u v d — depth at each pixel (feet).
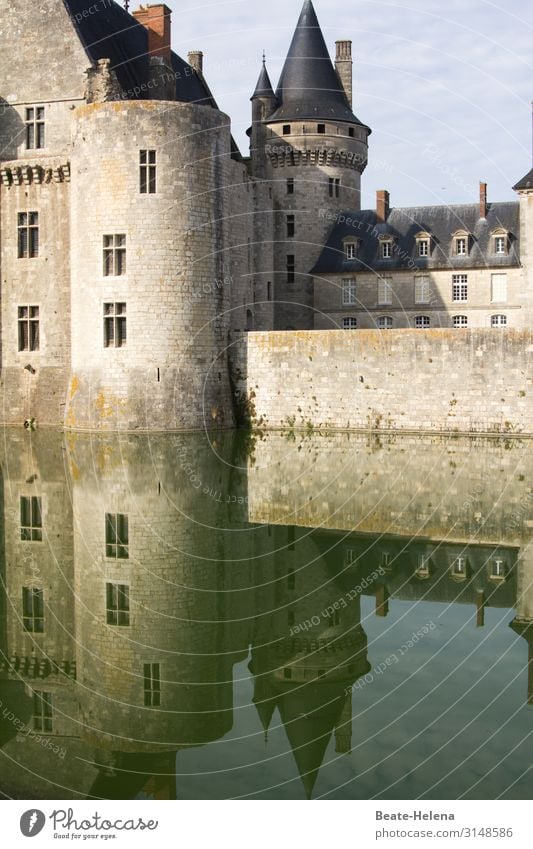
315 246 193.26
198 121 126.11
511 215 187.01
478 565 57.88
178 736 35.63
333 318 192.65
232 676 40.86
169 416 125.29
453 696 38.63
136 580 54.13
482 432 120.88
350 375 128.16
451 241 187.73
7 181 139.74
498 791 31.12
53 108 139.33
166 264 124.47
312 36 195.00
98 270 125.29
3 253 141.38
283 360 132.05
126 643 44.55
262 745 34.83
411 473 89.66
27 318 140.36
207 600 50.90
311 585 53.72
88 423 126.52
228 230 135.23
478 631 46.29
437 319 187.62
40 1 139.64
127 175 122.93
